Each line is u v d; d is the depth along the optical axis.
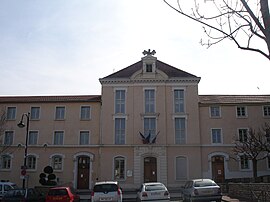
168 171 41.53
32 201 24.34
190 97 43.66
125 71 45.28
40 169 42.72
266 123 40.59
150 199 20.72
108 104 43.72
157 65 45.69
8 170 42.81
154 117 43.12
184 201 23.98
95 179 42.12
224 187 32.25
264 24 6.07
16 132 44.00
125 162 41.94
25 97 46.88
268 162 40.84
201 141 42.62
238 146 40.06
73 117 44.19
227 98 45.22
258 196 20.02
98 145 43.00
